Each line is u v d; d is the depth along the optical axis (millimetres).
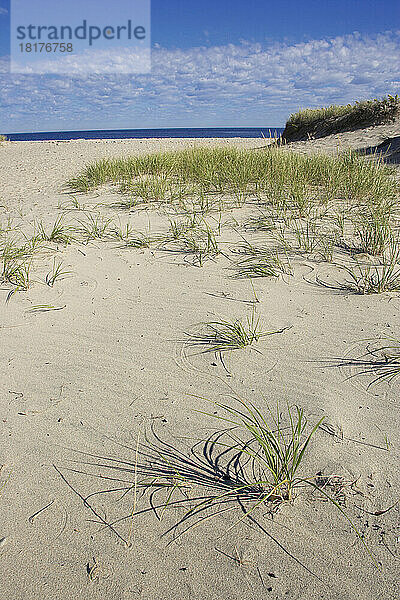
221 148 10617
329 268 4461
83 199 7633
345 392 2744
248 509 2053
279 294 4012
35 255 5109
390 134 14938
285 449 2330
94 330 3588
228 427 2537
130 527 1995
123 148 17891
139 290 4227
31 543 1945
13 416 2686
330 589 1720
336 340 3285
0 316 3857
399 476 2154
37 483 2234
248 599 1704
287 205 6484
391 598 1676
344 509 2018
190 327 3553
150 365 3109
